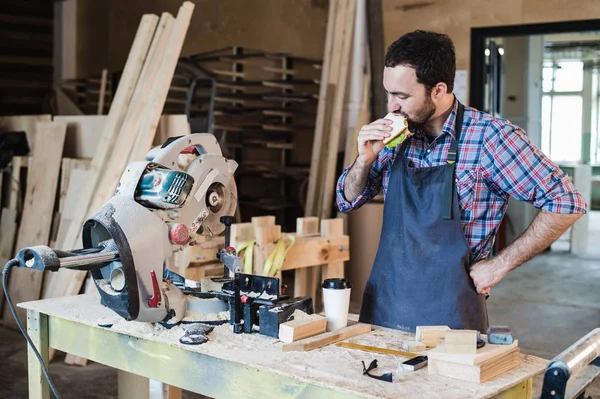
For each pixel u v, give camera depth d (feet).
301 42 22.52
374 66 20.15
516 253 6.70
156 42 15.08
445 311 6.78
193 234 6.44
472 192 6.82
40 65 27.22
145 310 6.04
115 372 12.97
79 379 12.56
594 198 46.55
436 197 6.82
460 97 19.43
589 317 17.31
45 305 7.20
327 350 5.81
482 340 5.50
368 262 17.67
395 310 7.00
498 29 18.81
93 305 7.20
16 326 15.67
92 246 6.33
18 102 26.73
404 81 6.51
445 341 5.25
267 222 11.15
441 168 6.84
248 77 23.43
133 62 15.21
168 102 23.71
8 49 26.35
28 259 5.86
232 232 10.80
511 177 6.64
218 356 5.61
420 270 6.86
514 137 6.63
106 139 14.74
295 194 23.06
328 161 18.67
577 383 5.26
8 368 13.05
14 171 16.99
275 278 6.37
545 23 18.21
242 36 23.88
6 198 17.21
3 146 17.17
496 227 6.95
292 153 22.97
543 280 21.95
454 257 6.77
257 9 23.43
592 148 47.47
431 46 6.47
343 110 19.89
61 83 26.61
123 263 5.88
